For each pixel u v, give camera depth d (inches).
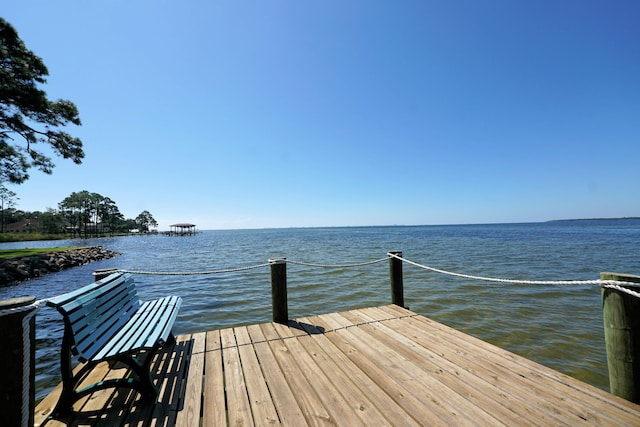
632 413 85.5
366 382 107.3
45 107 695.7
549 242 1202.0
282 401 96.7
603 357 194.9
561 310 295.4
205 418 89.1
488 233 2255.2
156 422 88.3
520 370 112.3
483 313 287.6
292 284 443.5
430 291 379.9
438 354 128.3
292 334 155.7
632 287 90.4
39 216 3595.0
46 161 783.1
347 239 1854.1
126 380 99.8
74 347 83.7
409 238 1772.9
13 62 639.1
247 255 981.8
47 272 689.0
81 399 101.6
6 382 68.5
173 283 492.4
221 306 331.9
